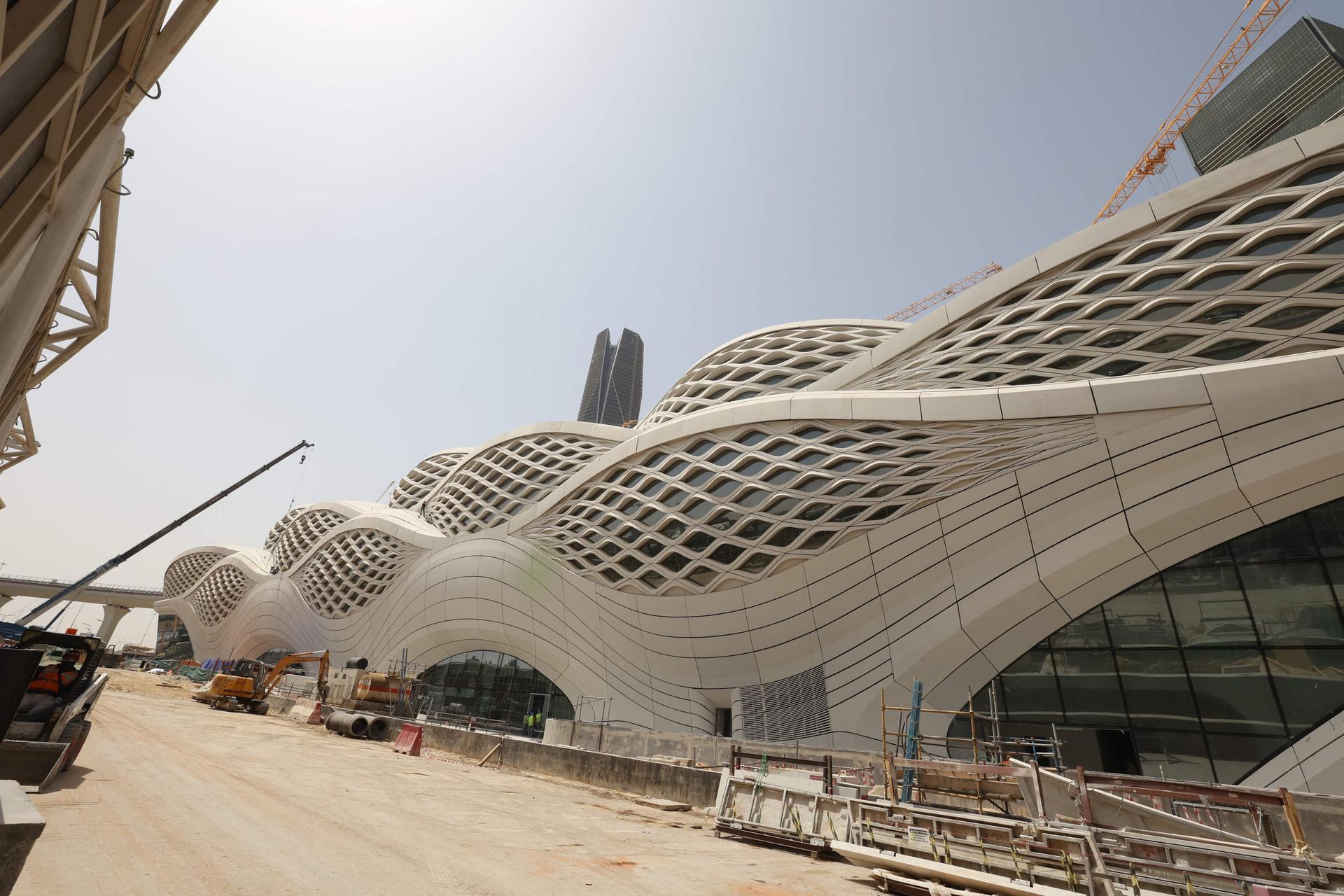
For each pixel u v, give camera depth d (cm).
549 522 4369
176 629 10244
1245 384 2069
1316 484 1964
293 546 7388
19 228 576
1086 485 2330
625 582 3672
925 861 958
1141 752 2106
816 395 3145
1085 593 2336
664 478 3588
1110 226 2642
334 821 966
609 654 3809
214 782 1207
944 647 2556
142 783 1126
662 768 1833
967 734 2441
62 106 503
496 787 1667
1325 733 1827
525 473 5203
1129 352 2492
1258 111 9950
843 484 2908
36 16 346
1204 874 872
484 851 873
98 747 1497
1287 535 2034
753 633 3114
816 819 1191
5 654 557
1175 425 2181
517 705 4447
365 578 5775
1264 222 2241
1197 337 2344
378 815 1055
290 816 970
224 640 8169
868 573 2789
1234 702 1995
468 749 2595
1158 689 2142
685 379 5225
